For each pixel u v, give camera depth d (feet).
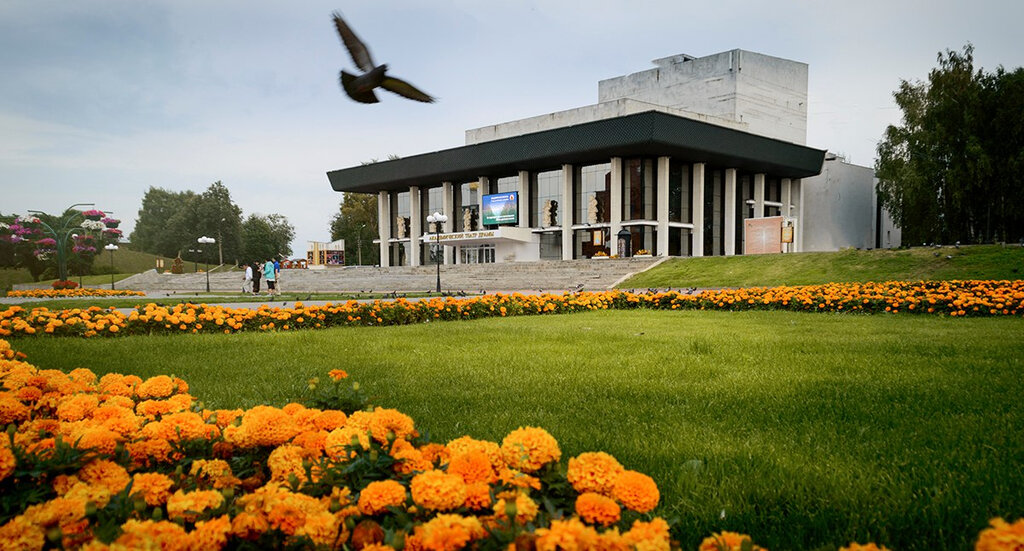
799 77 184.24
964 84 132.77
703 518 8.97
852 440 12.63
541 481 7.22
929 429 13.19
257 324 36.14
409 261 208.44
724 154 146.30
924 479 10.32
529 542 5.22
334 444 8.05
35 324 32.55
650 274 105.19
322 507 6.37
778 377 19.29
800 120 185.06
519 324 38.17
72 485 7.10
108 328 32.17
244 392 17.38
